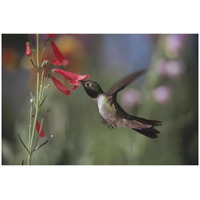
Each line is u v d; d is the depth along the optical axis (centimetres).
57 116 812
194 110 916
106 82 1023
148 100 816
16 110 966
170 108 895
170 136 884
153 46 984
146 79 830
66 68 967
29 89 852
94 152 834
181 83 912
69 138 824
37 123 454
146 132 470
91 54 1032
